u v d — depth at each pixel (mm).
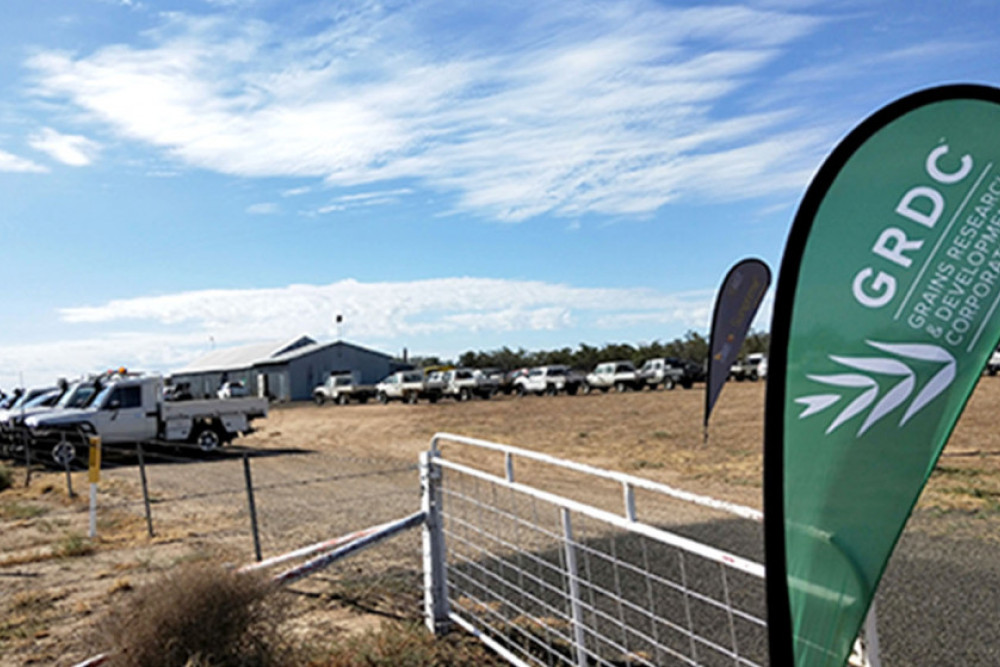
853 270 2492
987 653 5363
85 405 23344
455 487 13656
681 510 10836
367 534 5785
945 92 2496
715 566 7508
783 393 2461
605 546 8414
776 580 2422
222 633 4781
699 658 5266
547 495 4820
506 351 87562
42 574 8633
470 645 5680
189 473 19031
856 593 2447
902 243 2494
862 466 2467
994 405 27297
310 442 28672
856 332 2480
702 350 71500
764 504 2465
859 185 2500
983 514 9969
